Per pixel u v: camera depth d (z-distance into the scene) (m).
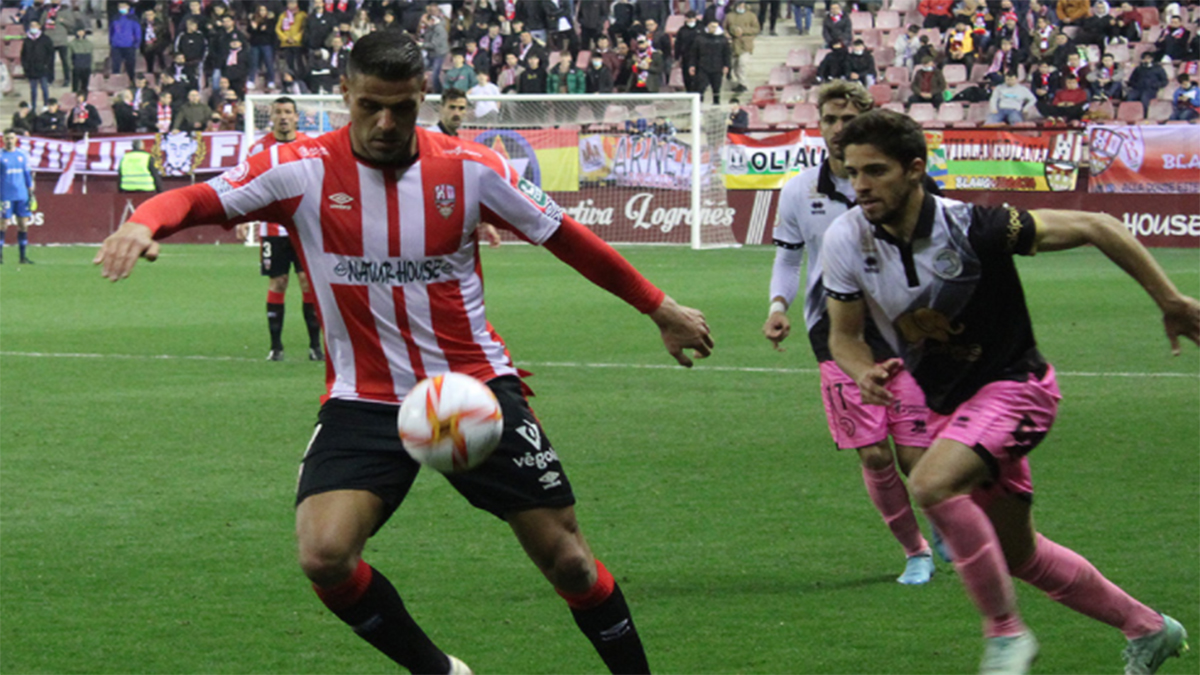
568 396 22.23
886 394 9.02
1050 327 30.67
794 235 13.24
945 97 62.78
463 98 24.94
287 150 8.59
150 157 62.94
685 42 63.88
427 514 14.52
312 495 8.36
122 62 71.00
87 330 31.55
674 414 20.58
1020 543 9.27
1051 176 54.44
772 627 10.73
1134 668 9.32
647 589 11.77
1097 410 20.56
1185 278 40.47
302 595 11.67
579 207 59.19
